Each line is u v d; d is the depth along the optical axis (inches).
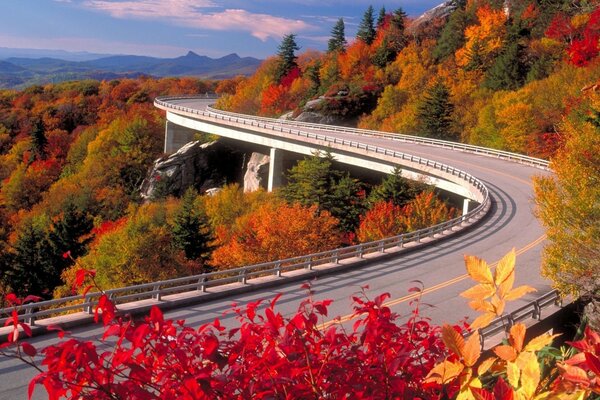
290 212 1673.2
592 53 2610.7
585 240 639.1
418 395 121.3
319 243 1625.2
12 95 6136.8
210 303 733.3
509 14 3991.1
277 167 2827.3
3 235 2999.5
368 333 130.0
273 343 120.7
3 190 3715.6
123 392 101.7
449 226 1219.2
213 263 1704.0
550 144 2095.2
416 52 4185.5
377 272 916.6
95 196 3225.9
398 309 720.3
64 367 99.0
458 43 3949.3
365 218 1820.9
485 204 1406.3
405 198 1868.8
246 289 787.4
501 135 2432.3
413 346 144.5
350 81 4128.9
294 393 114.8
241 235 1776.6
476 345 94.0
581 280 658.8
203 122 3410.4
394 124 3206.2
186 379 101.9
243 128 3041.3
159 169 3464.6
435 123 2957.7
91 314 613.9
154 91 5994.1
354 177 2637.8
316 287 821.9
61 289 1697.8
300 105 4114.2
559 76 2561.5
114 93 5841.5
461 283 847.1
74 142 4468.5
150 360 110.7
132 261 1588.3
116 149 3750.0
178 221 1907.0
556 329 661.9
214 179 3491.6
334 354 132.3
